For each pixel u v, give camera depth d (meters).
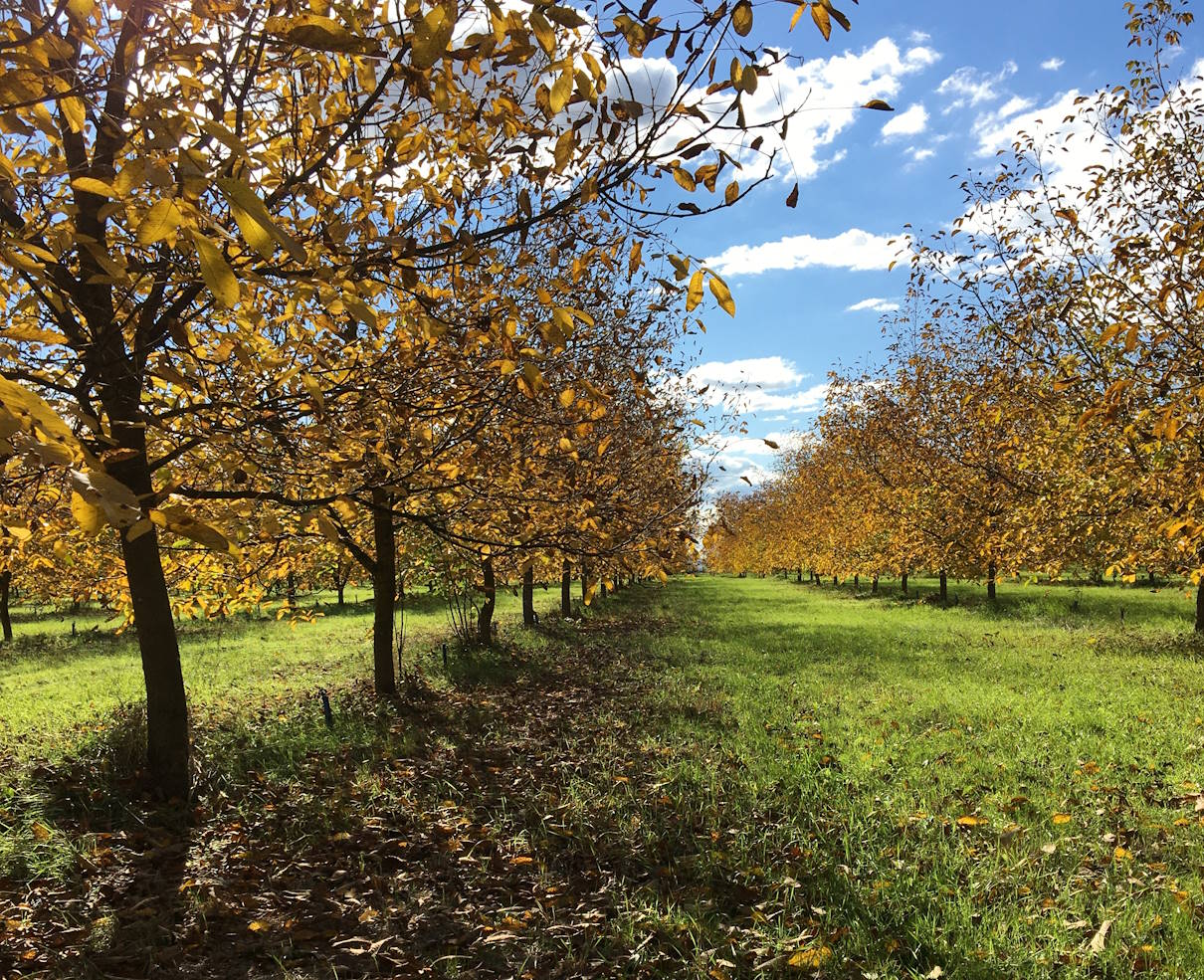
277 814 5.93
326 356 4.54
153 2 2.14
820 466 31.88
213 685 12.48
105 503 1.11
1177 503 7.05
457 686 11.95
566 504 6.21
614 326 6.41
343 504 2.76
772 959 3.93
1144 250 6.26
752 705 9.86
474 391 4.80
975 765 6.95
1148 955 3.84
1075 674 11.43
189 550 7.14
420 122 3.24
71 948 3.91
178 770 6.12
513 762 7.64
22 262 1.68
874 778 6.64
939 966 3.81
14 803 5.59
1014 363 10.75
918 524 19.22
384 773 7.12
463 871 5.13
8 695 11.81
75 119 1.87
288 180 3.27
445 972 3.91
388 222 3.48
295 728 8.54
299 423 4.79
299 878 4.93
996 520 12.90
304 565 8.70
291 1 2.28
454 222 3.87
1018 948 3.94
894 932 4.18
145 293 3.78
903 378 17.67
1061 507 10.88
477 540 6.31
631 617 25.23
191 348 3.55
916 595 31.34
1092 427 8.92
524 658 14.88
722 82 2.09
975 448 14.40
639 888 4.78
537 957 4.05
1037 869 4.82
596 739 8.38
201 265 1.12
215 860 5.11
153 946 3.97
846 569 31.12
